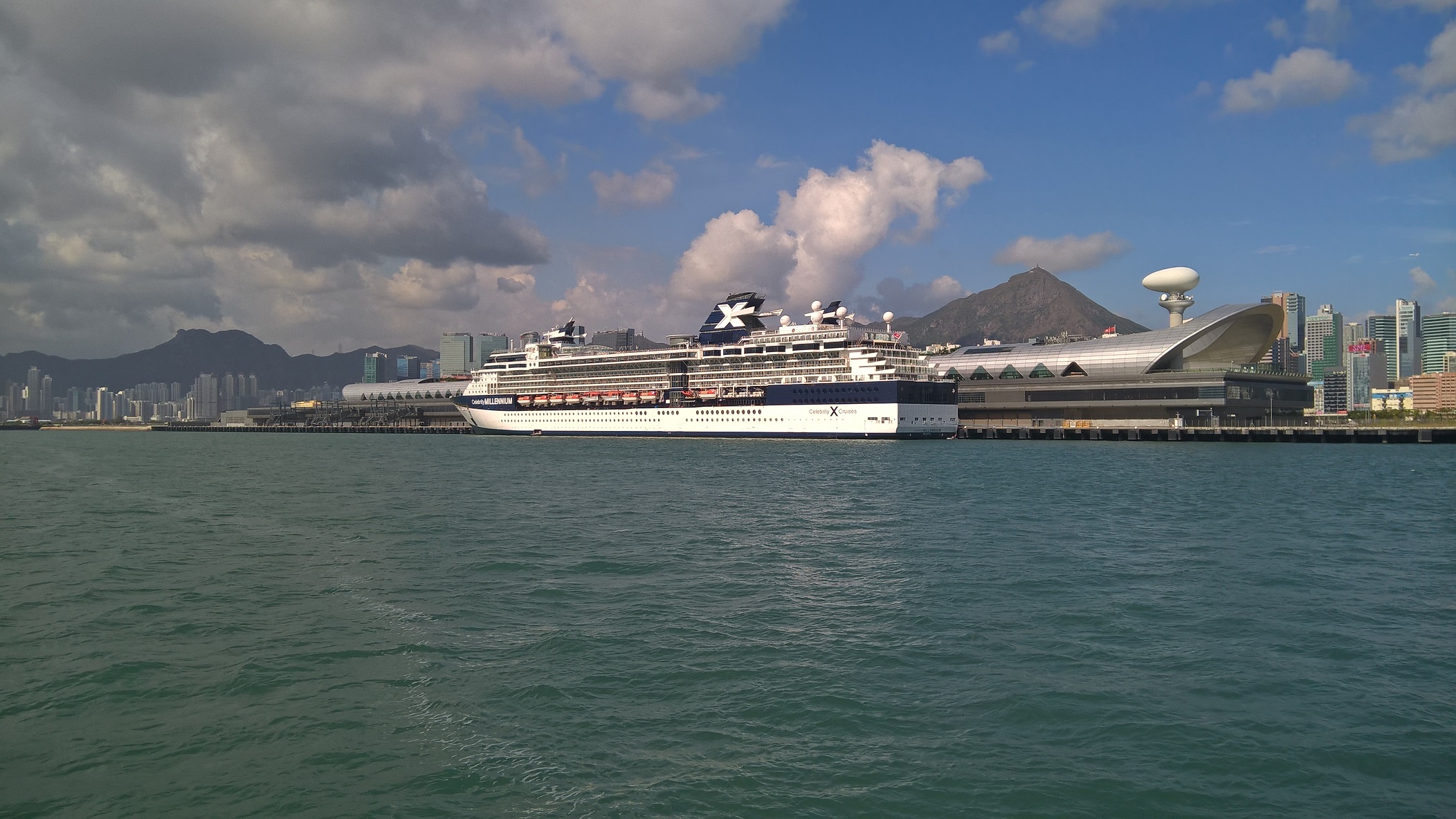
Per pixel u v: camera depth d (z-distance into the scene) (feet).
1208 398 615.98
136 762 70.69
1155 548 162.81
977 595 124.16
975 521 199.11
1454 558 152.46
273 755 71.51
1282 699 83.05
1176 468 353.92
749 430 609.83
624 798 64.03
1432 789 65.62
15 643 103.45
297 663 94.22
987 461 402.31
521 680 88.33
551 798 64.28
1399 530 184.85
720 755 71.00
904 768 68.80
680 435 642.63
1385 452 464.24
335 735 75.31
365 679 89.20
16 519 216.54
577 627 107.55
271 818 61.82
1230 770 68.49
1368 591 126.52
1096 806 63.26
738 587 129.70
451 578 137.39
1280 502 234.99
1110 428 606.96
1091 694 84.07
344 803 63.77
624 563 148.87
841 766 69.00
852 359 569.64
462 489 285.64
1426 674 89.92
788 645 99.91
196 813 62.54
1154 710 80.23
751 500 242.78
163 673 91.66
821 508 222.89
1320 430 552.00
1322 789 65.57
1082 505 228.63
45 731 76.84
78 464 462.19
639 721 77.77
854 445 544.21
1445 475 320.70
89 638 104.73
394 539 177.78
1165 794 64.75
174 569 147.13
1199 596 123.24
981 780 66.85
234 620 112.27
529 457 471.21
